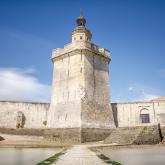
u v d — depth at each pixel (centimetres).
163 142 2961
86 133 3269
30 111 4325
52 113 3800
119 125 4219
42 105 4378
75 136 3250
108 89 3928
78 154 1706
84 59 3647
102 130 3512
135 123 4188
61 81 3844
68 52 3800
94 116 3503
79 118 3306
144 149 2439
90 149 2195
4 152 2017
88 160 1360
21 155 1772
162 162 1430
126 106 4300
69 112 3500
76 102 3459
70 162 1276
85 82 3547
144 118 4209
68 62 3816
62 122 3541
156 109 4197
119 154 1903
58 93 3828
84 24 4262
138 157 1691
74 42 3759
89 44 3772
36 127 4253
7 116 4219
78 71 3597
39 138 3747
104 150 2267
